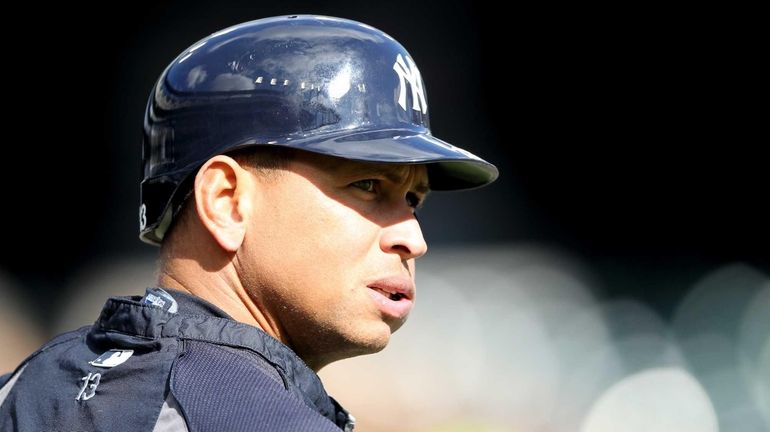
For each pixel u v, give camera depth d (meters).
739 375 38.84
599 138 55.62
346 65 7.08
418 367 36.09
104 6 49.00
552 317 43.19
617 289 47.94
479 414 34.34
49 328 40.62
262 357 6.32
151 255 47.12
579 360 39.16
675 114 55.12
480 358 38.09
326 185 6.88
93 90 49.56
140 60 49.75
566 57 55.22
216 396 5.89
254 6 50.28
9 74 48.59
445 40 53.12
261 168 6.92
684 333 42.53
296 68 6.99
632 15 54.34
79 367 6.54
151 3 49.44
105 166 49.38
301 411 5.88
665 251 53.78
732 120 54.50
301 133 6.88
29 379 6.84
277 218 6.85
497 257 48.50
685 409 36.69
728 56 54.28
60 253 47.31
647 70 55.25
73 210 48.56
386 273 6.95
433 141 7.27
